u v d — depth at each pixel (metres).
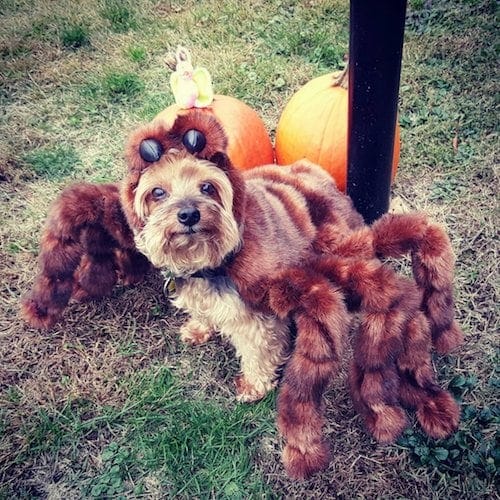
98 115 1.23
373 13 0.65
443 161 1.05
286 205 0.73
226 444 0.74
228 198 0.63
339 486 0.70
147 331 0.87
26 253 0.97
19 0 1.55
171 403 0.78
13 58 1.37
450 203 0.99
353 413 0.76
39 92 1.28
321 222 0.75
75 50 1.40
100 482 0.72
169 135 0.61
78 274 0.84
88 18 1.47
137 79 1.29
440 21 1.34
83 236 0.78
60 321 0.88
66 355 0.84
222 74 1.25
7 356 0.84
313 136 0.90
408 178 1.03
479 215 0.96
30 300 0.81
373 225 0.73
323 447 0.67
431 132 1.09
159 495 0.71
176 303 0.75
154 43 1.37
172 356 0.84
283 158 0.96
